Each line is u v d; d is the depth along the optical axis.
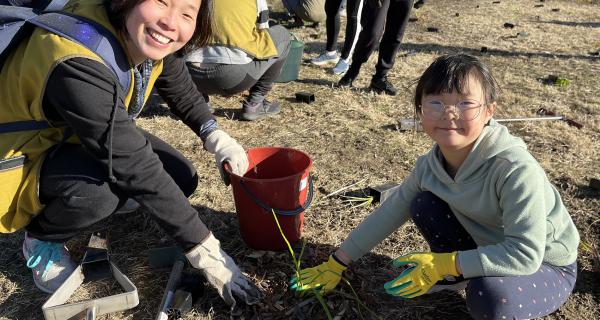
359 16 4.96
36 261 2.09
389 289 1.78
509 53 5.97
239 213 2.33
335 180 3.09
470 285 1.78
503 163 1.67
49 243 2.11
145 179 1.80
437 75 1.63
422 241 2.52
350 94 4.56
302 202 2.33
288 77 4.84
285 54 3.91
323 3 7.05
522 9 8.68
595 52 5.93
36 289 2.17
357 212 2.76
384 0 4.16
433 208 1.97
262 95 3.96
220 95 4.15
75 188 1.88
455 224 1.97
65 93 1.65
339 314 2.03
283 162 2.49
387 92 4.57
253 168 2.49
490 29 7.21
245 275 2.23
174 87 2.29
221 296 2.00
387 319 2.03
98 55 1.68
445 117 1.64
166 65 2.20
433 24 7.55
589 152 3.48
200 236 1.93
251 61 3.57
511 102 4.38
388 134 3.75
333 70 5.16
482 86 1.62
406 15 4.24
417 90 1.72
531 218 1.63
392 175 3.17
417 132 3.79
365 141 3.62
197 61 3.47
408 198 2.08
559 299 1.84
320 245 2.47
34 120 1.85
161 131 3.71
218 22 3.36
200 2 1.74
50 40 1.65
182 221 1.88
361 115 4.09
